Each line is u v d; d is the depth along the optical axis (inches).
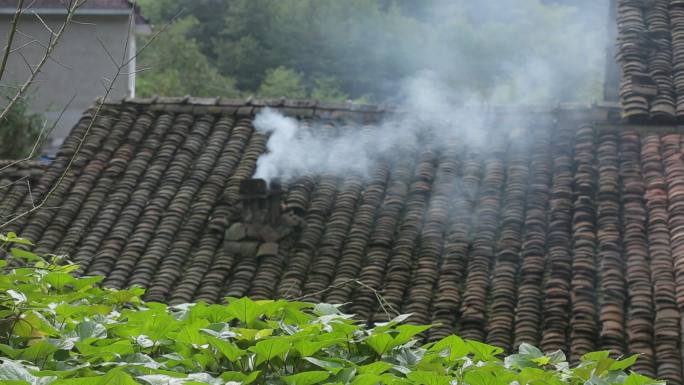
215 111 621.9
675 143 530.3
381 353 208.4
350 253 504.7
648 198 500.1
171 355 200.7
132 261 513.7
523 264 483.2
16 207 558.3
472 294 466.9
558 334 437.4
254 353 199.5
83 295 236.8
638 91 541.6
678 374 404.2
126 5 908.0
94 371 187.3
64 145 601.0
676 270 453.4
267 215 521.3
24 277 236.4
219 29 1803.6
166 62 1588.3
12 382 162.2
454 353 209.9
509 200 524.7
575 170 536.4
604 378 199.2
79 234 533.3
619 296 448.8
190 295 490.6
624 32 569.6
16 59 906.7
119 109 627.8
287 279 490.6
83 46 911.7
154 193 564.1
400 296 472.4
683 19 575.5
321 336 204.2
